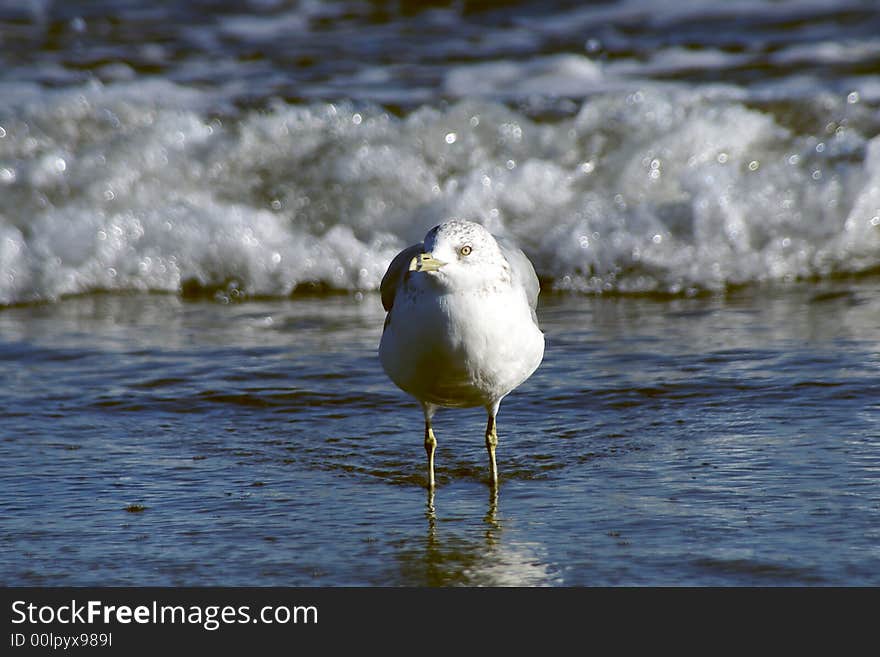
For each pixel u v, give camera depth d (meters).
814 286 16.78
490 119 19.73
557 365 13.23
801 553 8.29
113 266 17.62
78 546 8.78
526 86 21.66
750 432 10.89
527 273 9.80
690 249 17.36
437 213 18.53
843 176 18.09
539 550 8.60
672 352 13.55
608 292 17.14
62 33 24.09
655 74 21.75
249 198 19.17
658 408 11.70
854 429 10.80
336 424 11.66
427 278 8.80
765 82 21.06
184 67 22.70
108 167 19.30
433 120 19.75
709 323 14.94
